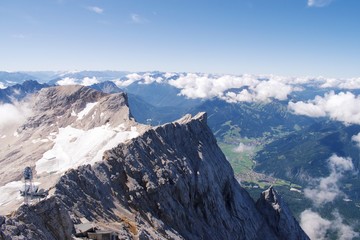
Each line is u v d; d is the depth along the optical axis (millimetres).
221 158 158500
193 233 109125
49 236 53750
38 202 55625
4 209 126188
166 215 103250
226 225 127312
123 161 107438
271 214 160125
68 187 80375
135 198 99188
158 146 125125
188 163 129250
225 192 145375
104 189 92375
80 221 70250
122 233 73188
